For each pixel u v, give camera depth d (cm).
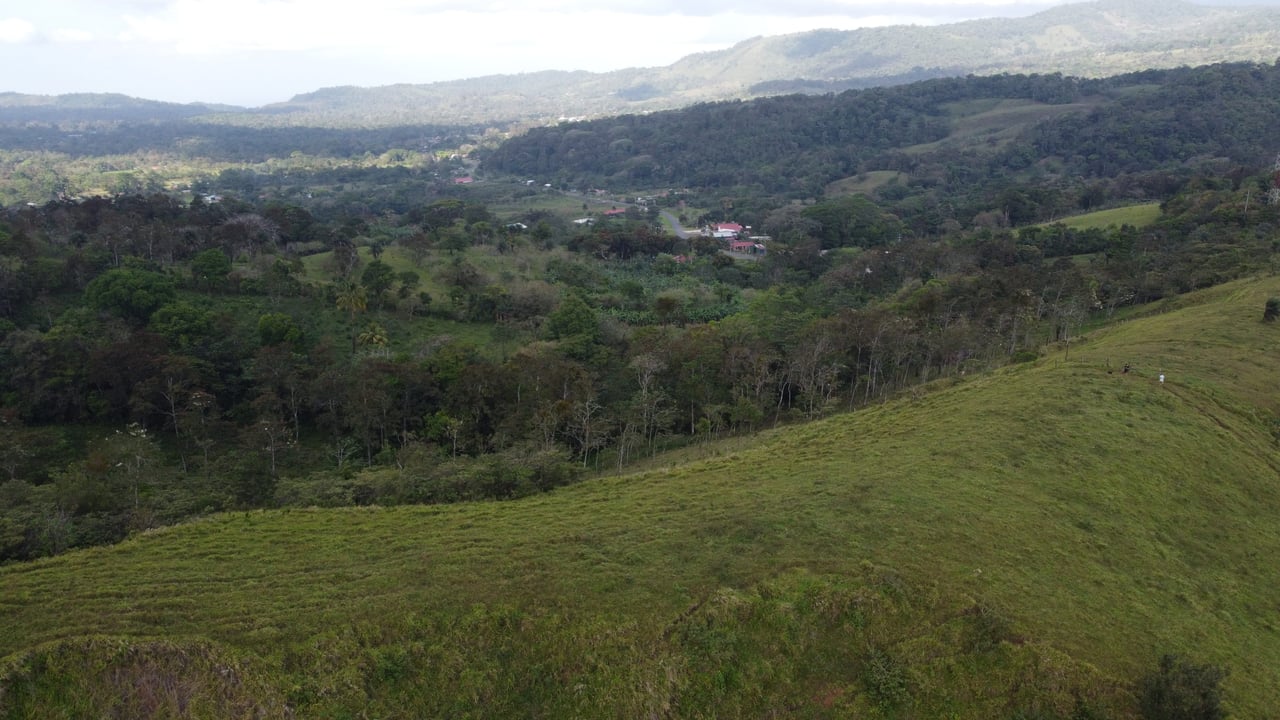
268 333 7675
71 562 3284
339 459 6006
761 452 4738
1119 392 5025
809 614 2862
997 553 3247
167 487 5034
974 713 2594
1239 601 3328
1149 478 4047
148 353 6794
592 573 3128
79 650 2630
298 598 2969
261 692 2548
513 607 2912
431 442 6234
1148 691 2533
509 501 4103
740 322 8375
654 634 2794
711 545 3319
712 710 2622
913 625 2842
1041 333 8181
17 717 2484
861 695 2653
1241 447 4556
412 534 3562
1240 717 2527
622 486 4259
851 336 7281
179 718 2506
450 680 2681
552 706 2648
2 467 5631
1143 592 3195
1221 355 5866
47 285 8081
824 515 3525
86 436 6562
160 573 3169
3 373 6725
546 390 6488
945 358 7394
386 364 6862
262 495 4872
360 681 2623
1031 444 4294
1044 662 2666
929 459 4181
